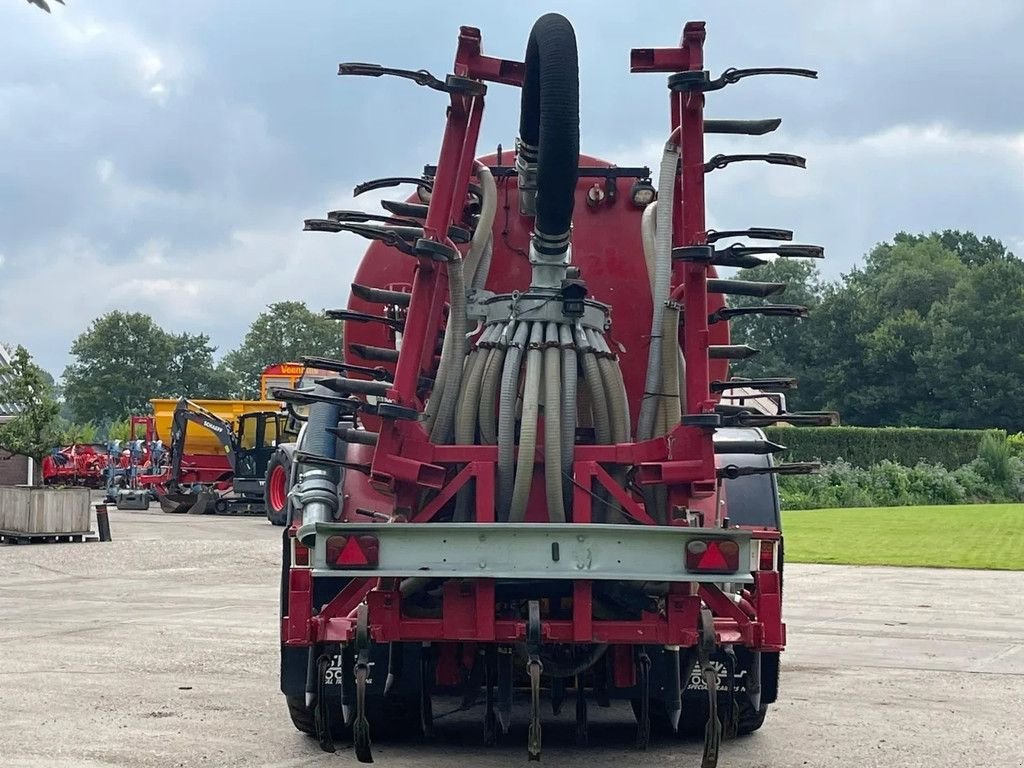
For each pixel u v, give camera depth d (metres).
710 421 5.22
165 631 10.63
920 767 5.87
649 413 5.68
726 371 6.80
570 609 5.35
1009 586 16.25
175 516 31.23
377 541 4.98
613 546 4.96
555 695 5.68
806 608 13.62
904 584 16.52
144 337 101.88
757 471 5.89
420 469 5.32
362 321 6.55
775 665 6.41
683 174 5.49
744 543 4.98
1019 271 78.50
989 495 42.62
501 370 5.51
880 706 7.61
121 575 16.22
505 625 5.11
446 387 5.61
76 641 9.98
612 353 5.63
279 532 24.48
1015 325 76.12
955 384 75.69
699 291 5.38
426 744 6.29
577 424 5.61
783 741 6.49
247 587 14.70
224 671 8.49
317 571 4.97
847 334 77.75
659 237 5.81
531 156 5.98
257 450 31.03
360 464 5.87
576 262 6.51
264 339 107.75
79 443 46.97
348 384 5.73
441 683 5.63
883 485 40.16
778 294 6.26
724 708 6.15
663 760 5.89
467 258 6.02
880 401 76.38
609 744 6.32
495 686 6.17
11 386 23.09
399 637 5.15
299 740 6.26
